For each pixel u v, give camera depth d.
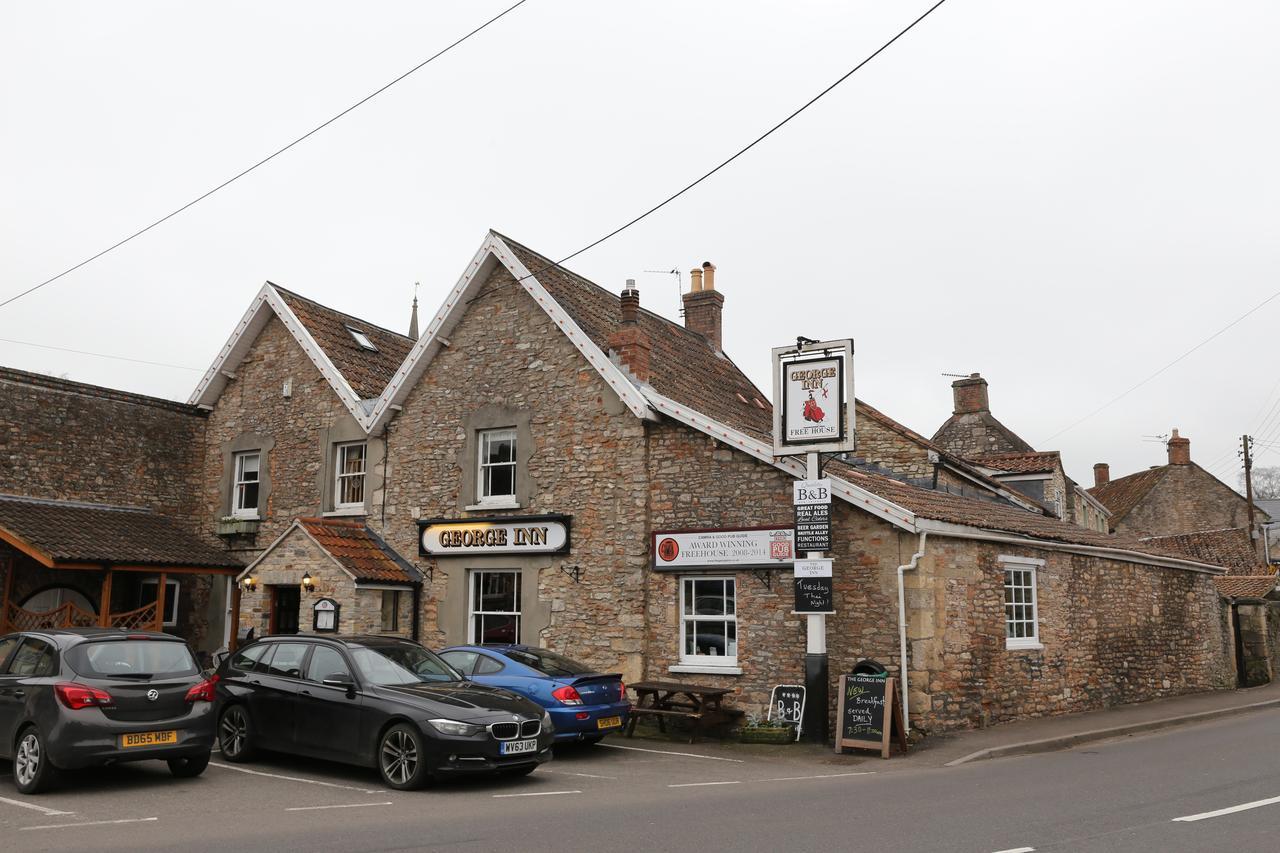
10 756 10.34
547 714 11.45
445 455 19.72
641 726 16.39
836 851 7.20
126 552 19.53
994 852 7.05
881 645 14.95
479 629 19.05
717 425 16.62
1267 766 11.37
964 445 32.22
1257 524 38.81
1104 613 19.91
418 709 10.64
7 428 20.05
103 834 8.07
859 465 21.81
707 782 11.20
